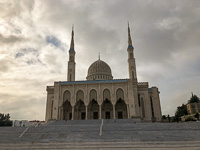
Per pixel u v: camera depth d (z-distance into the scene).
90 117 65.06
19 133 36.38
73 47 78.88
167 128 35.78
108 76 79.38
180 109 114.62
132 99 57.03
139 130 35.09
